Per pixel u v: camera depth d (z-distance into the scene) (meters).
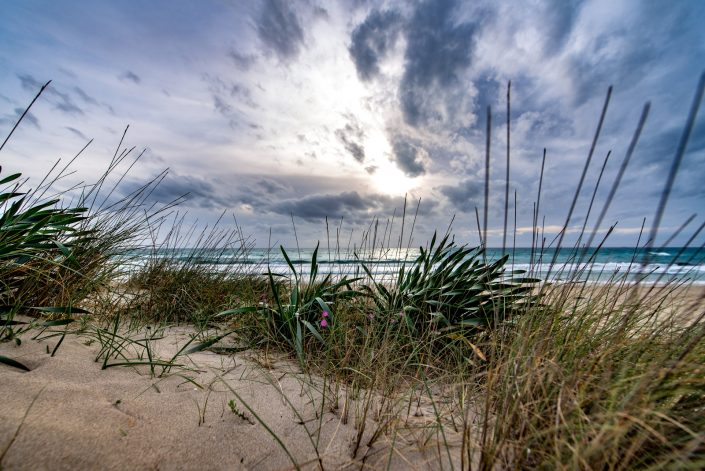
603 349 1.54
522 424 1.19
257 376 1.92
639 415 1.12
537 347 1.51
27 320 2.08
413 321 2.53
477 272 2.56
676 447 1.10
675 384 1.23
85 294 2.49
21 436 1.02
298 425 1.46
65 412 1.22
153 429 1.26
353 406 1.66
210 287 3.74
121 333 2.42
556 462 1.00
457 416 1.57
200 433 1.30
